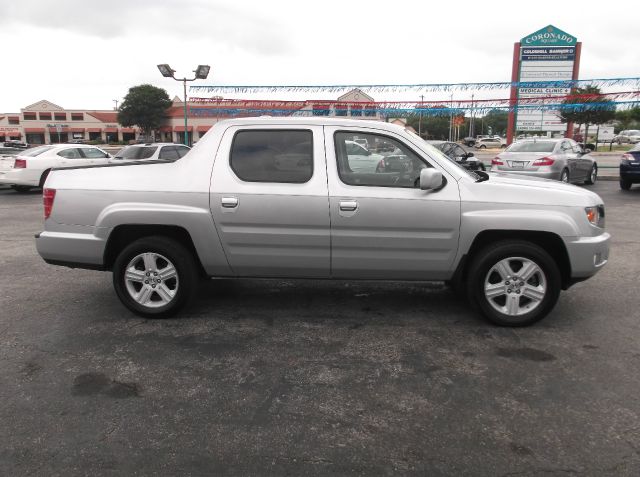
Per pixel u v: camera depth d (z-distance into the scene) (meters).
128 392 3.49
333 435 3.00
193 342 4.31
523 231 4.48
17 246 8.11
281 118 4.68
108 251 4.77
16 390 3.51
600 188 15.66
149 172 4.73
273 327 4.64
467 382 3.61
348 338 4.39
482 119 82.56
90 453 2.83
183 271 4.70
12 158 15.34
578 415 3.18
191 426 3.09
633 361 3.92
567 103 20.64
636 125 73.19
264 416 3.20
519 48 24.89
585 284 5.90
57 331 4.55
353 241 4.48
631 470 2.67
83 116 78.62
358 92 19.06
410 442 2.92
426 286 5.89
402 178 4.53
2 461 2.76
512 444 2.89
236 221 4.54
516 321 4.56
